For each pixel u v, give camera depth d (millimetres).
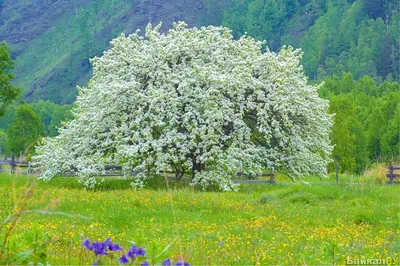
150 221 15977
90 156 27266
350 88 97562
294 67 29469
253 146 27188
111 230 14133
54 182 27516
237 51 29281
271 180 29359
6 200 18328
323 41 141125
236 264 9883
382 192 23438
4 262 7332
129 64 28688
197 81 26906
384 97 85562
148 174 27453
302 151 28156
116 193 22375
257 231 14484
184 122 26078
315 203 20781
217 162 26578
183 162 27469
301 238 13570
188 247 11164
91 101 28094
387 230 15625
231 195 22891
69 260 9141
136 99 26859
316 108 29078
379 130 68562
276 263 10125
